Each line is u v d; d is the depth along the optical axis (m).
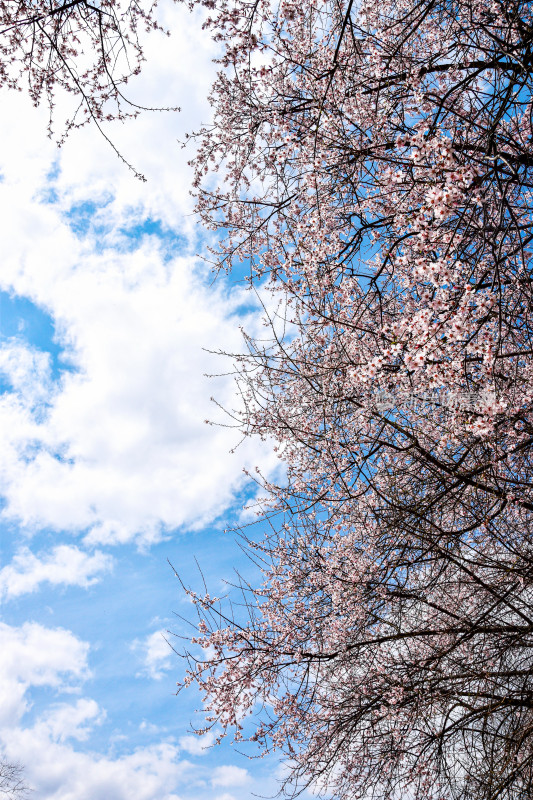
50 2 4.70
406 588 5.84
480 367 4.23
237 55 5.13
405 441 5.61
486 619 5.21
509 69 4.45
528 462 5.26
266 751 6.67
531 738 4.94
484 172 4.43
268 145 5.91
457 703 5.67
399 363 4.95
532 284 4.42
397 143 3.94
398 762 6.27
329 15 5.64
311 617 7.08
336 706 6.50
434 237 4.28
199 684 6.66
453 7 5.26
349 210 6.08
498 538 4.76
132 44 5.23
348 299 5.52
